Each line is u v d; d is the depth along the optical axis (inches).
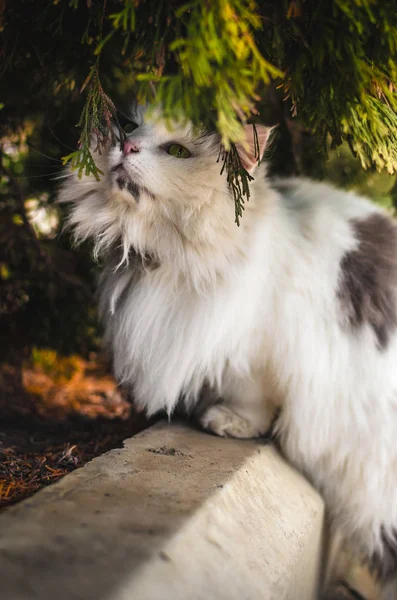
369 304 22.9
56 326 33.6
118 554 15.1
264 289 22.4
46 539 15.4
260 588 16.9
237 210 19.9
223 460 21.0
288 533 19.9
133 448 21.2
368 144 20.5
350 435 23.0
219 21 16.2
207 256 21.8
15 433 25.8
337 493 24.0
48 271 31.6
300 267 22.6
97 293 27.5
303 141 29.3
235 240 21.8
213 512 17.6
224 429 23.3
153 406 24.2
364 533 24.2
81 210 22.8
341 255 23.0
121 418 29.6
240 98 16.3
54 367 36.4
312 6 18.7
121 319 23.7
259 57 16.1
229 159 19.8
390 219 24.8
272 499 20.7
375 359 22.8
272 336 22.6
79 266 33.7
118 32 23.2
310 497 23.0
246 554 17.4
